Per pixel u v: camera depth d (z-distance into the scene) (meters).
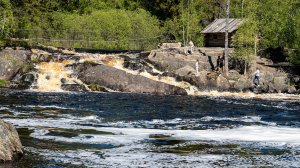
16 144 19.34
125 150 21.34
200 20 93.56
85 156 19.88
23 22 76.00
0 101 39.72
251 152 21.59
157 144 22.92
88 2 96.88
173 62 59.03
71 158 19.42
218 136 25.69
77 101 41.84
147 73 56.00
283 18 64.62
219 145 23.08
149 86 52.28
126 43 77.94
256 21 63.66
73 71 54.84
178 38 83.94
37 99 42.25
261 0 69.69
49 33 76.06
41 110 35.03
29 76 53.53
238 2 90.19
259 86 54.47
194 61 59.94
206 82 54.25
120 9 91.75
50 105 38.34
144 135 25.41
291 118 34.69
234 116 35.22
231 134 26.47
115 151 21.06
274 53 63.75
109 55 59.75
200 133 26.62
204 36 78.94
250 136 25.86
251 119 33.66
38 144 21.91
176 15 92.56
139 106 39.84
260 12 66.88
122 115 34.16
